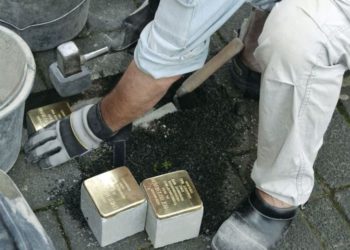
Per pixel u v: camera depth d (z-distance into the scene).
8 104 1.48
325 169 1.88
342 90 2.09
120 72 2.01
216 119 1.94
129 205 1.57
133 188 1.61
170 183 1.64
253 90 1.98
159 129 1.88
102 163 1.79
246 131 1.93
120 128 1.67
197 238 1.69
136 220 1.62
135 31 1.85
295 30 1.37
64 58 1.74
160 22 1.35
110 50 1.90
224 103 1.98
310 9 1.38
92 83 1.97
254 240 1.62
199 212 1.61
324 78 1.38
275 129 1.48
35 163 1.76
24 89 1.52
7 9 1.83
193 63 1.45
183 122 1.91
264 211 1.63
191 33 1.34
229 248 1.62
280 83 1.40
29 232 1.21
